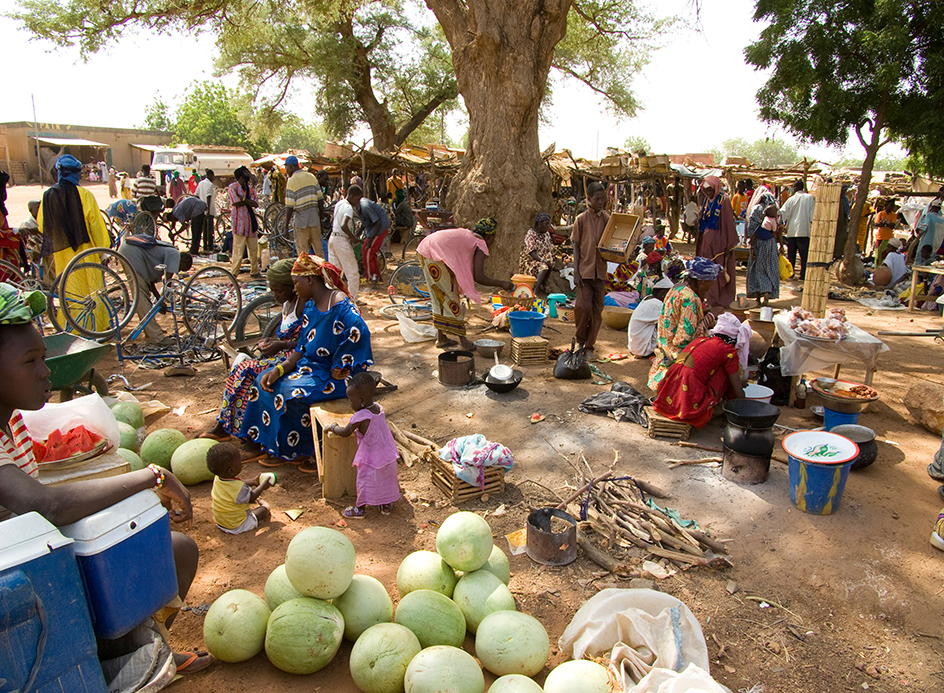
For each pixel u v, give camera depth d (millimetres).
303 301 5109
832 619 3428
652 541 4020
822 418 5926
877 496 4570
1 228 8609
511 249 11766
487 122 11688
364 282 11969
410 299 10477
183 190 24359
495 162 11688
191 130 61188
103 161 48969
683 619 3068
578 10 19641
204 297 7801
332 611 2990
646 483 4465
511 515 4367
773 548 3975
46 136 47406
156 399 6332
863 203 12898
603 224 7340
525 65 11398
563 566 3809
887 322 9930
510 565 3814
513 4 11172
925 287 11711
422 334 8344
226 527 4090
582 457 5074
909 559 3863
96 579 2197
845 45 12648
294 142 66938
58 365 4863
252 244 12203
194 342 7562
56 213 7203
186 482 4676
